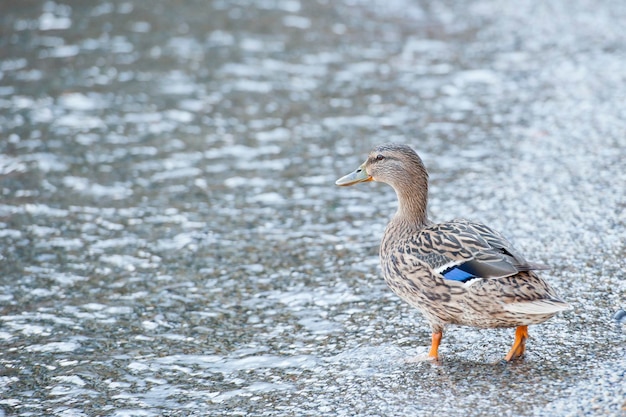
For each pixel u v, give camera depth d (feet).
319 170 44.70
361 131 48.75
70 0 70.23
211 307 32.53
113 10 68.39
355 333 30.09
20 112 52.03
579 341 27.71
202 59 59.31
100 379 27.99
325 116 50.90
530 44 59.31
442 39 61.36
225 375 27.91
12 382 27.91
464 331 29.43
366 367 27.66
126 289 34.04
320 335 30.14
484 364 26.99
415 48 60.08
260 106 52.60
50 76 56.85
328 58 59.00
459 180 41.91
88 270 35.60
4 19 66.18
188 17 66.90
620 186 39.34
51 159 46.42
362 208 40.73
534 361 26.73
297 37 62.64
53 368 28.71
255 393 26.68
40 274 35.29
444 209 38.91
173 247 37.42
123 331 31.01
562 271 32.53
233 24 65.36
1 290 34.01
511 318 25.44
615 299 30.25
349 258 35.91
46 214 40.60
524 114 49.03
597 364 26.14
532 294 25.02
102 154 47.14
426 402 25.05
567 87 51.98
